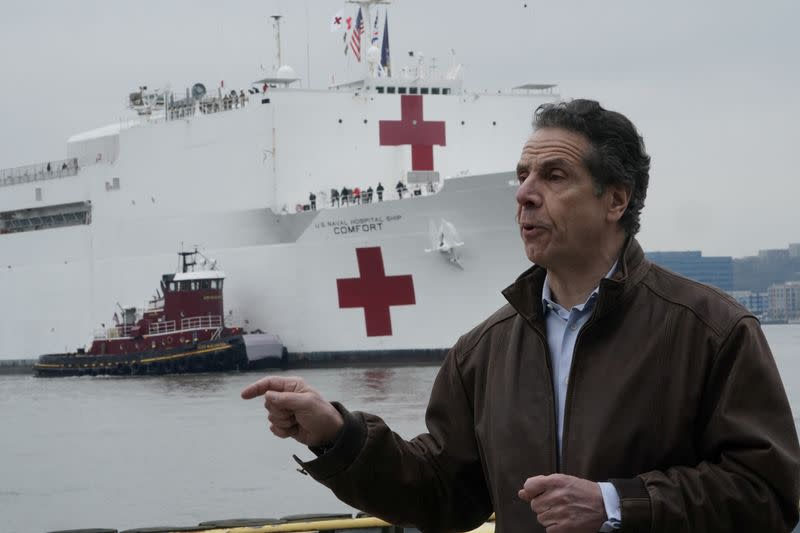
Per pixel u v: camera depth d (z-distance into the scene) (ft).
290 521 18.38
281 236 115.24
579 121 11.55
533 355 11.85
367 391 84.99
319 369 112.47
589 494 10.42
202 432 68.64
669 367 11.09
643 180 11.93
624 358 11.21
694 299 11.27
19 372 146.61
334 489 12.01
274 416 11.82
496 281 102.42
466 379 12.59
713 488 10.48
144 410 82.38
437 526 12.79
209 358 114.01
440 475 12.58
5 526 44.16
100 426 73.72
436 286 105.29
